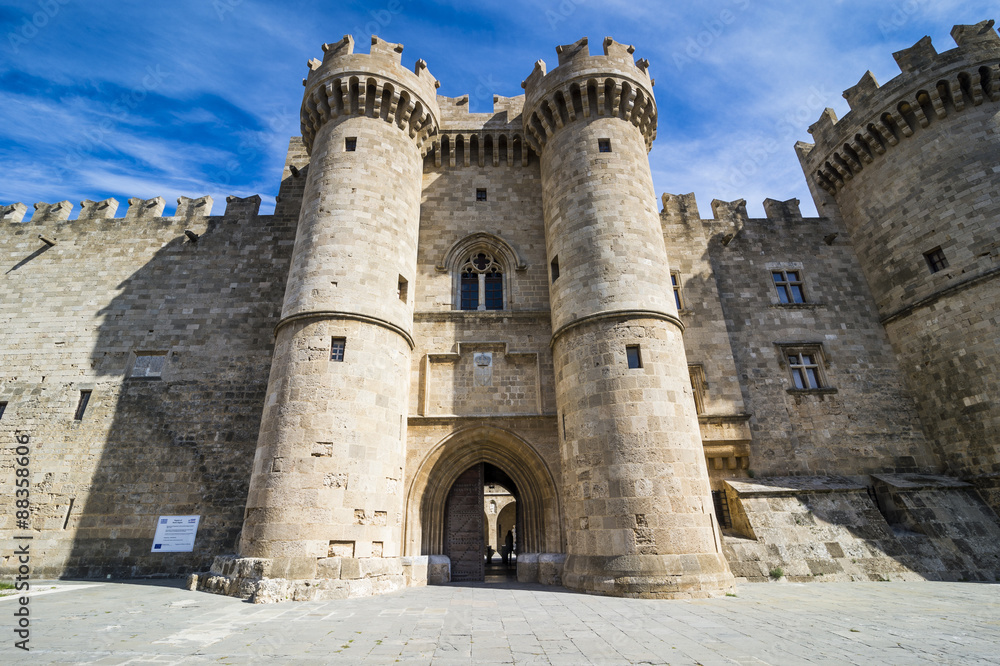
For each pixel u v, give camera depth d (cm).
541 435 1945
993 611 1061
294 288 1830
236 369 2258
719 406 2184
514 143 2578
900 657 667
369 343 1731
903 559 1731
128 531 1978
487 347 2111
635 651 712
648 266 1858
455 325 2147
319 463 1508
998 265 1998
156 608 1115
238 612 1073
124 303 2384
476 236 2372
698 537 1454
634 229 1917
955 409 2066
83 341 2303
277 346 1770
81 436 2122
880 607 1130
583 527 1556
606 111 2206
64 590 1461
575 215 2005
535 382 2056
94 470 2066
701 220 2655
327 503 1467
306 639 791
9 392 2197
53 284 2428
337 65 2219
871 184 2509
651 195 2092
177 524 1992
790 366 2339
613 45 2269
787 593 1390
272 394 1661
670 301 1844
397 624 926
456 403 2011
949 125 2231
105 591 1442
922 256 2253
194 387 2219
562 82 2223
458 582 1806
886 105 2370
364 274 1838
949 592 1379
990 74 2173
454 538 1944
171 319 2352
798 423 2212
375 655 685
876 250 2466
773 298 2480
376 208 1995
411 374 2047
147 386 2217
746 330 2403
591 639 795
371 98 2231
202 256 2502
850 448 2164
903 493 1936
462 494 2002
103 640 767
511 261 2323
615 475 1523
